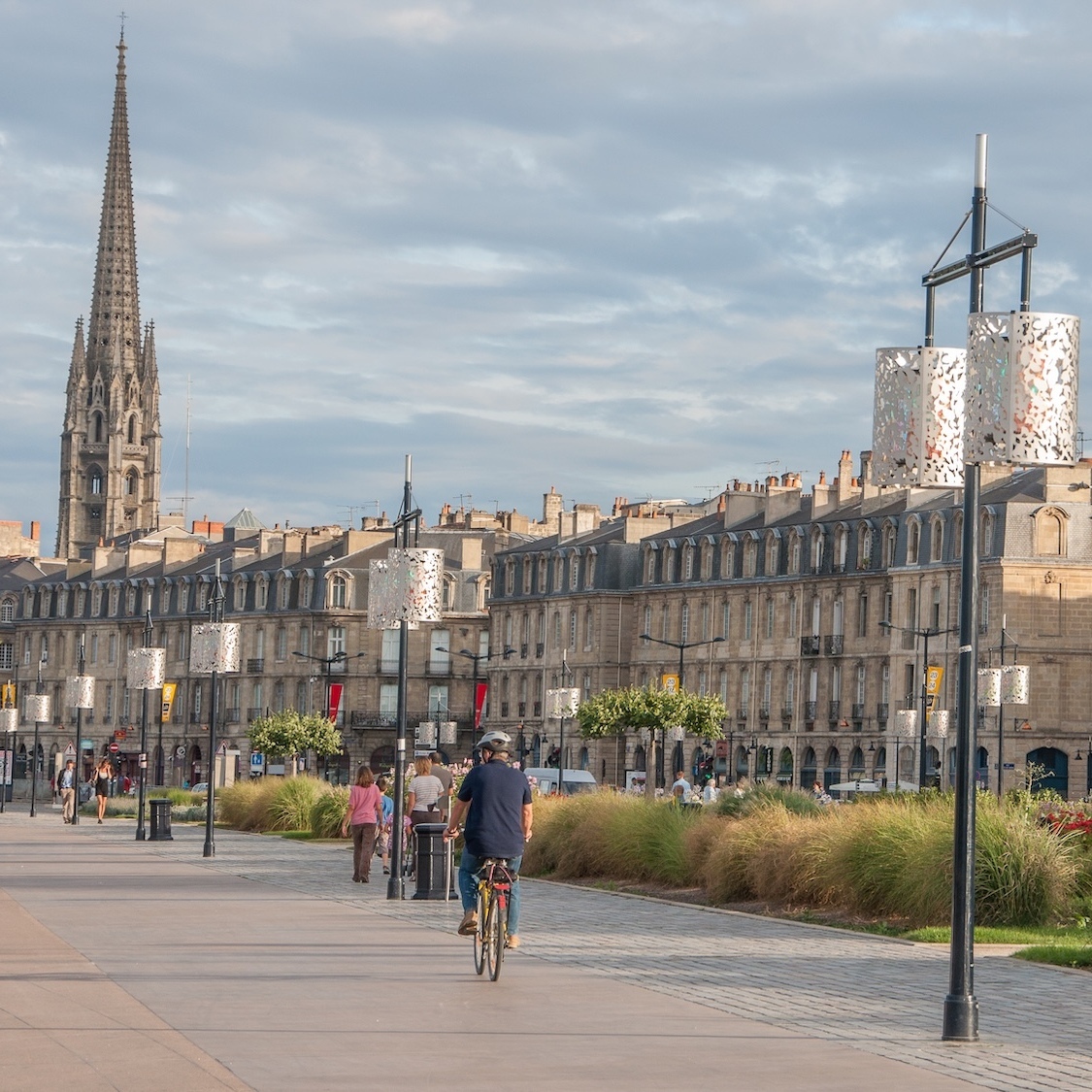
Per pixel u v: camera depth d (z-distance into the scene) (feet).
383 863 188.96
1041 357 71.26
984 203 74.74
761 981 87.04
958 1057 65.41
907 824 127.24
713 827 154.40
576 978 86.63
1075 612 412.77
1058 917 118.32
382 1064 61.77
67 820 319.47
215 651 209.36
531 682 548.72
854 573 449.89
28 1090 56.54
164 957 93.97
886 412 78.33
